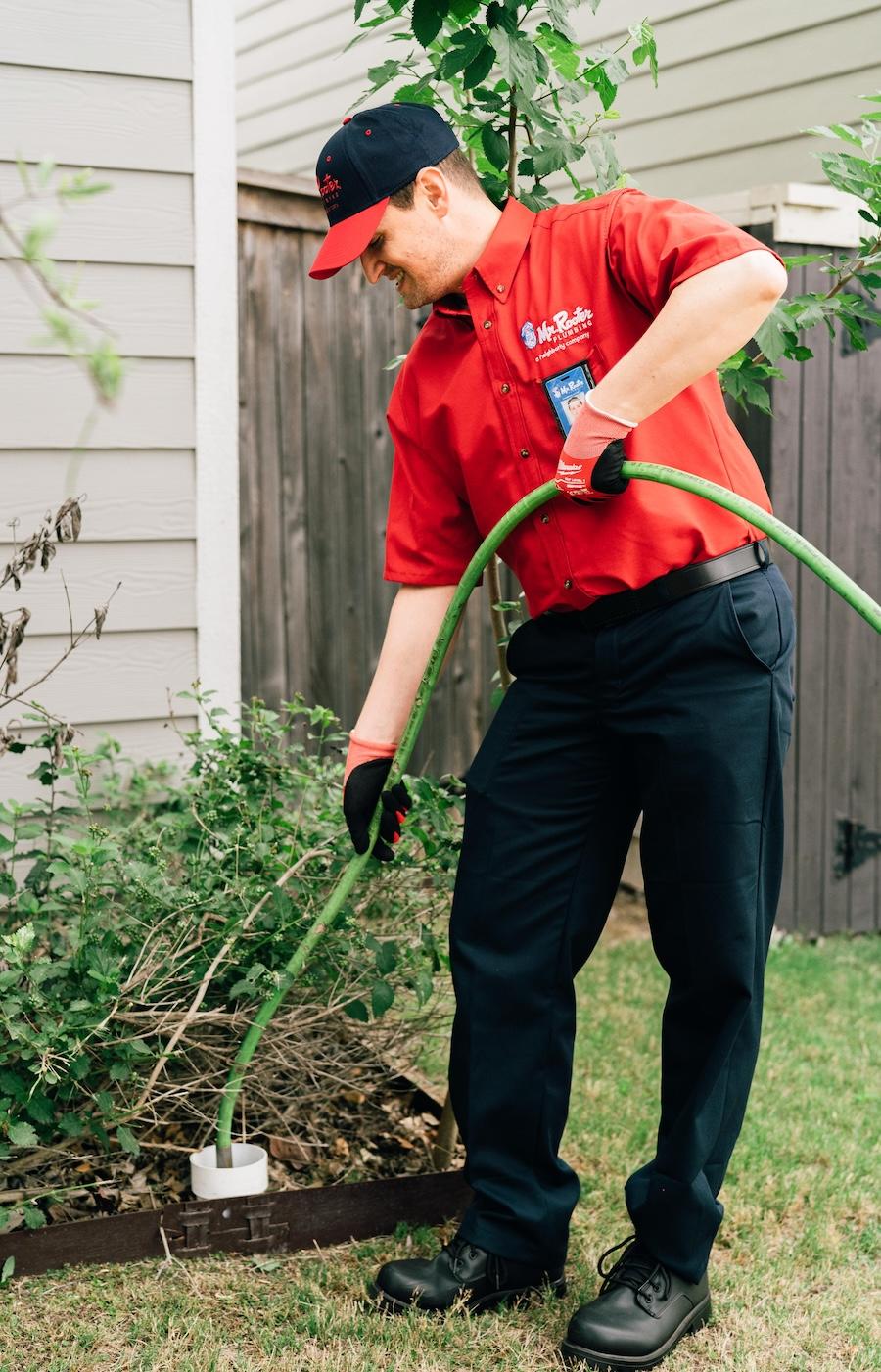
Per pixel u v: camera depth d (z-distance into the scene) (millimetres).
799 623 4016
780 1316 2098
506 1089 2053
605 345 1843
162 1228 2191
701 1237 2006
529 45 2158
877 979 3793
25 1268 2125
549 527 1900
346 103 5785
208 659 3209
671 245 1749
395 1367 1921
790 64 4395
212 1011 2361
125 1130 2223
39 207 2914
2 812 2426
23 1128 2096
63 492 3016
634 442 1842
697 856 1902
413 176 1890
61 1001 2262
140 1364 1919
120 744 3129
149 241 3029
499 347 1896
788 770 4070
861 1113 2857
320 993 2533
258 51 6309
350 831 2209
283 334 4520
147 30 2965
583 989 3635
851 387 3996
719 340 1709
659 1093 2922
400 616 2199
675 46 4738
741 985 1936
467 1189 2361
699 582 1849
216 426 3150
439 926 2883
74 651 3072
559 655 1974
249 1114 2594
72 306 1047
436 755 4922
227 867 2520
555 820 2025
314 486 4645
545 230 1902
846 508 4043
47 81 2898
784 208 3756
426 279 1948
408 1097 2787
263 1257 2223
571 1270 2213
